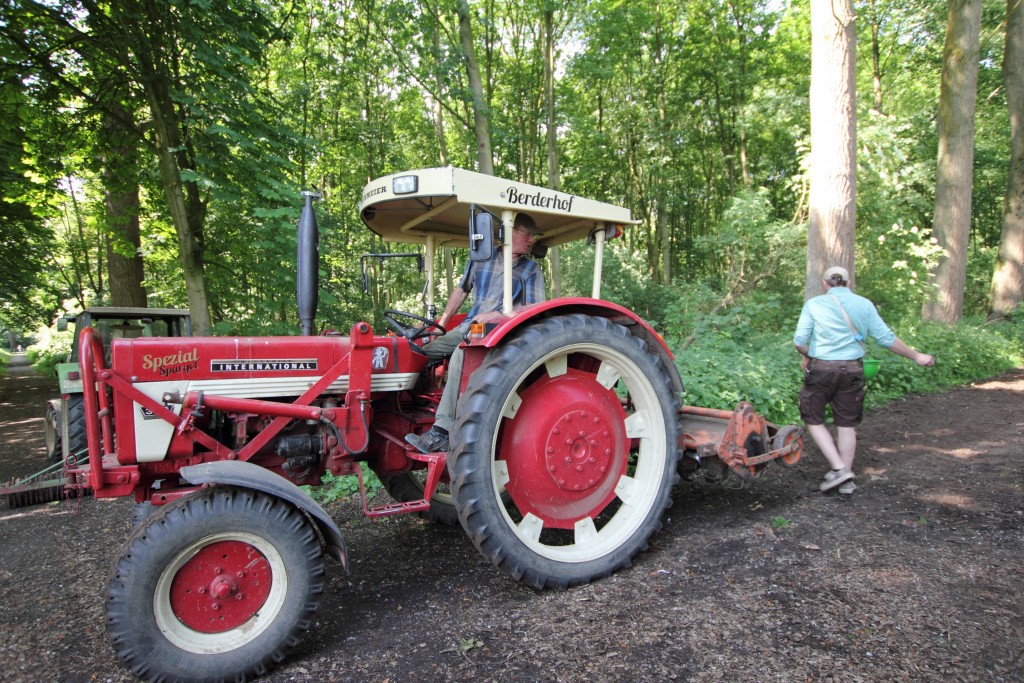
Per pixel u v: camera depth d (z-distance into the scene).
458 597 2.96
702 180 23.81
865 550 3.23
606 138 19.75
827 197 8.13
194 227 9.07
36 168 9.52
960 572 2.93
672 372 3.56
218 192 7.67
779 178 19.86
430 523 4.03
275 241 8.25
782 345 8.16
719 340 8.00
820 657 2.25
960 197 12.80
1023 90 14.05
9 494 4.55
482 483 2.84
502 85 17.27
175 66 7.84
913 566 3.02
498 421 2.91
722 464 3.79
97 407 2.56
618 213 3.55
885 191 12.56
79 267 23.45
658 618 2.63
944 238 12.98
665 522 3.81
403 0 11.70
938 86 19.81
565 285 15.19
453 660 2.38
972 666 2.15
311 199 3.28
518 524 3.39
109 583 2.20
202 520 2.29
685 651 2.34
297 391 2.97
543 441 3.16
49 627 2.86
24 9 7.50
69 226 21.62
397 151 16.88
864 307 4.14
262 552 2.42
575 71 15.28
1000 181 22.30
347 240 10.79
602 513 4.00
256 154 8.02
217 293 10.27
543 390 3.25
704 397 6.00
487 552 2.86
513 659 2.36
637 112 20.02
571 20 15.08
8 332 49.09
